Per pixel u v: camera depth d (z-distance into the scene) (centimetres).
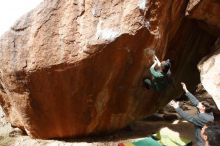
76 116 714
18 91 693
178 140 753
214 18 739
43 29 650
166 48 775
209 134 573
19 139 765
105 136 783
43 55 651
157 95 812
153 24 652
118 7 644
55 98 687
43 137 749
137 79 706
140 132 817
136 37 641
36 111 705
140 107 794
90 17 646
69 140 752
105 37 632
